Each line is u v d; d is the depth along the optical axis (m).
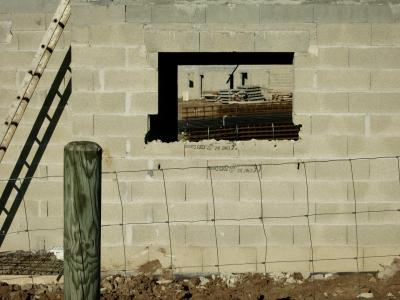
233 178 6.97
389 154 6.95
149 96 6.97
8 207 7.88
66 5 7.04
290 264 6.99
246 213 6.98
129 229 7.01
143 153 6.99
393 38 6.89
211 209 6.98
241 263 7.00
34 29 7.77
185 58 8.83
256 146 6.96
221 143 6.97
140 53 6.95
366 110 6.94
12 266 7.19
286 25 6.93
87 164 3.21
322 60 6.92
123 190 7.00
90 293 3.30
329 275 6.96
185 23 6.94
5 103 7.81
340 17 6.89
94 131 6.98
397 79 6.91
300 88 6.94
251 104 30.88
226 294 6.29
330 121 6.93
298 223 6.97
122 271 7.00
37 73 7.15
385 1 6.88
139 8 6.92
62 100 7.89
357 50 6.91
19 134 7.91
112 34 6.93
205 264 7.00
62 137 7.91
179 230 7.00
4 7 7.76
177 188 6.98
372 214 6.96
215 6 6.93
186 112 28.75
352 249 6.97
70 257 3.28
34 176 7.91
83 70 6.95
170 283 6.79
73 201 3.23
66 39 7.85
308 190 6.95
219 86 40.38
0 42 7.78
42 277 6.77
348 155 6.95
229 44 6.94
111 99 6.98
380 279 6.75
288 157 6.96
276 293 6.34
